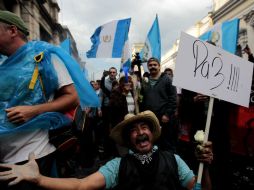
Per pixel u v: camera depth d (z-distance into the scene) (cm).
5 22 176
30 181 138
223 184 322
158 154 188
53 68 181
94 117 689
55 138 183
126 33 661
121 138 199
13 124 169
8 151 175
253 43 1503
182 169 191
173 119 450
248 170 339
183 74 212
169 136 450
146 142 186
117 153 570
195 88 217
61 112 185
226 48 493
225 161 316
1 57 190
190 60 214
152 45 638
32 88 174
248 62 245
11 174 135
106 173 179
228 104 306
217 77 227
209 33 539
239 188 331
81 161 502
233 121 342
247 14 1620
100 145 689
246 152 341
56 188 150
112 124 530
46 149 181
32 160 143
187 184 192
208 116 216
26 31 188
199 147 200
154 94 454
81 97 204
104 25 684
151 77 470
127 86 509
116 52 663
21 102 174
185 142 414
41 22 1855
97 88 898
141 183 178
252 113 333
